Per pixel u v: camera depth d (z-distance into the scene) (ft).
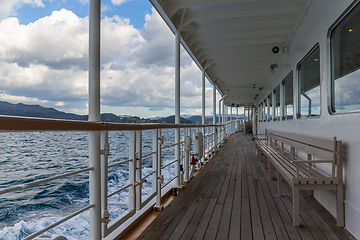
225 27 14.97
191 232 7.03
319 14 9.64
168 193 10.85
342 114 7.44
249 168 16.81
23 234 9.11
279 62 20.17
